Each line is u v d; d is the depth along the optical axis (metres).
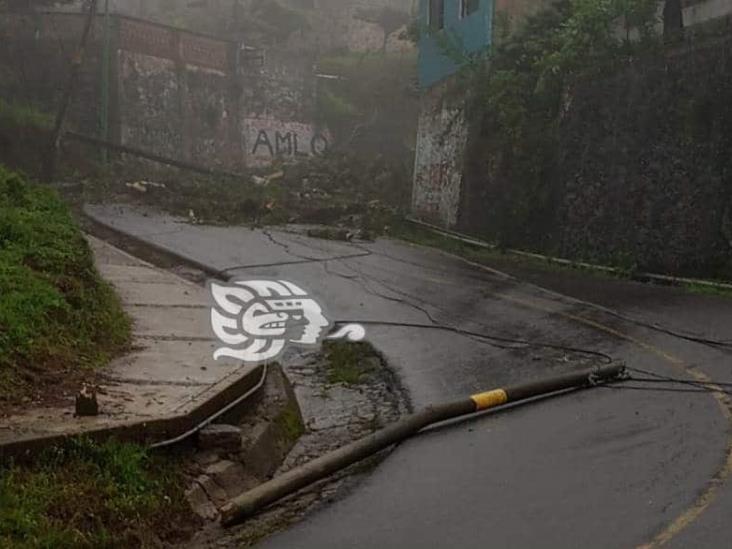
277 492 6.62
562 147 19.84
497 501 6.43
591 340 11.88
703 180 16.06
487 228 22.70
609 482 6.68
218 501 6.61
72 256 11.68
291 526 6.20
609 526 5.82
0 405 7.07
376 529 6.05
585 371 9.81
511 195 21.36
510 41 22.91
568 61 19.86
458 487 6.80
